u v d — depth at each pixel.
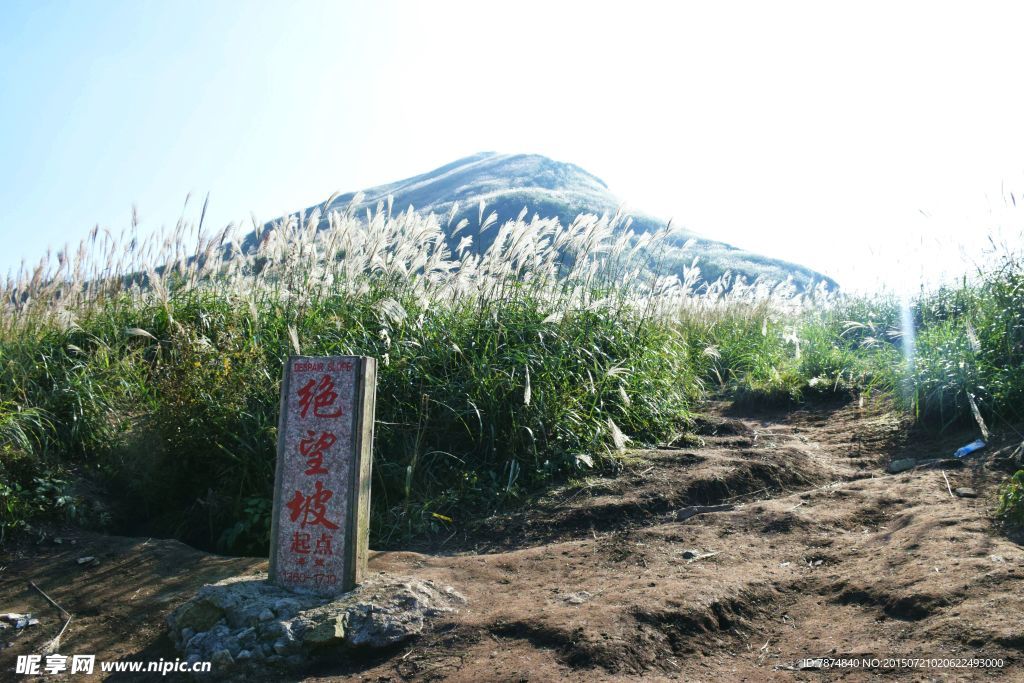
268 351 7.11
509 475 6.43
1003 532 4.37
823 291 14.59
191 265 8.32
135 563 5.14
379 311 7.52
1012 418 6.54
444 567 4.86
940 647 3.22
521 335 7.58
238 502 5.93
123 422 6.45
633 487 6.25
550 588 4.40
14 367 6.81
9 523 5.32
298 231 8.04
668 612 3.81
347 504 4.31
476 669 3.50
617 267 9.22
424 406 6.65
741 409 9.57
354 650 3.81
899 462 6.42
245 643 3.81
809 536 4.93
